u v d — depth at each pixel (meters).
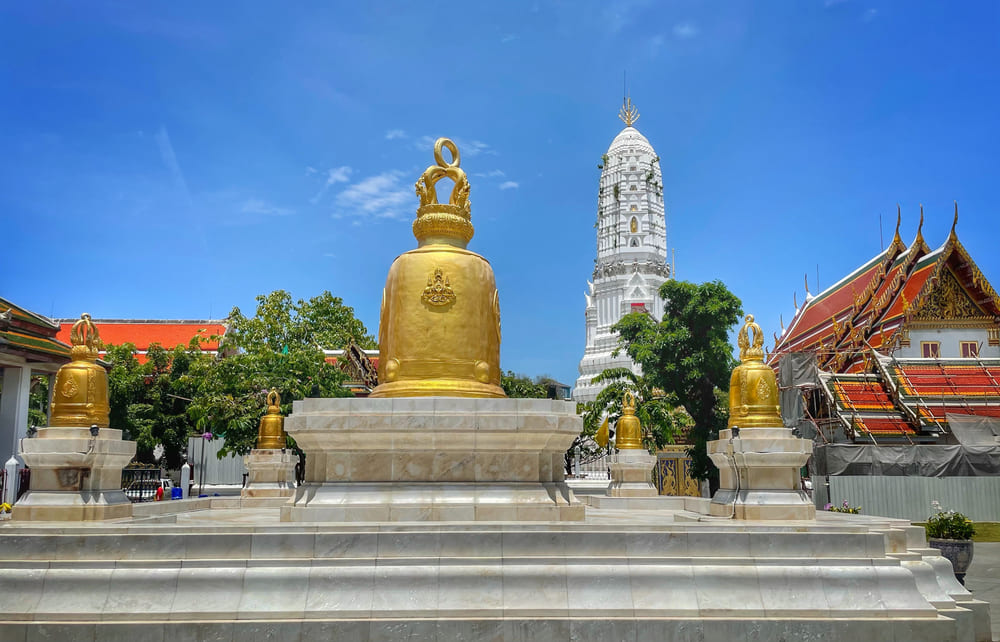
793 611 10.69
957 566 18.23
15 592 10.30
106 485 13.87
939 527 18.81
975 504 34.16
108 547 10.73
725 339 47.75
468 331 14.70
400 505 12.70
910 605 10.86
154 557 10.72
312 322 38.81
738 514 13.52
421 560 10.75
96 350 14.60
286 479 23.28
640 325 50.81
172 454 49.00
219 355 44.41
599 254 95.31
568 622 10.30
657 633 10.34
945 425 37.28
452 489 13.03
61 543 10.71
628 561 10.94
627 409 27.80
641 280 89.38
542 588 10.66
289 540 10.81
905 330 42.34
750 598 10.77
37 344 36.19
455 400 13.02
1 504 28.30
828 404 39.78
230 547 10.77
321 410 13.13
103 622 10.02
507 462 13.26
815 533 11.33
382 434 12.84
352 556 10.80
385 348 15.08
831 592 10.90
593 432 46.91
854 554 11.27
